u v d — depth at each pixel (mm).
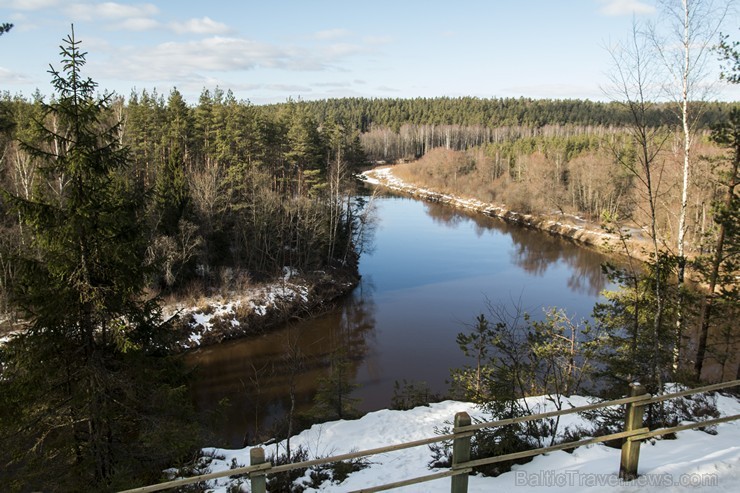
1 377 10555
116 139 11016
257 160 48594
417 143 156250
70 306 10516
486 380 12570
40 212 10117
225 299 37469
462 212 84438
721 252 18984
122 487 9758
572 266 50938
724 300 18703
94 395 10500
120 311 11258
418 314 38188
